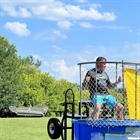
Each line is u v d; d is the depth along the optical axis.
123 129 7.84
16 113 36.00
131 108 8.23
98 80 8.25
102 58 8.24
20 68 47.78
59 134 9.08
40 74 45.66
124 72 8.16
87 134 7.91
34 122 22.06
